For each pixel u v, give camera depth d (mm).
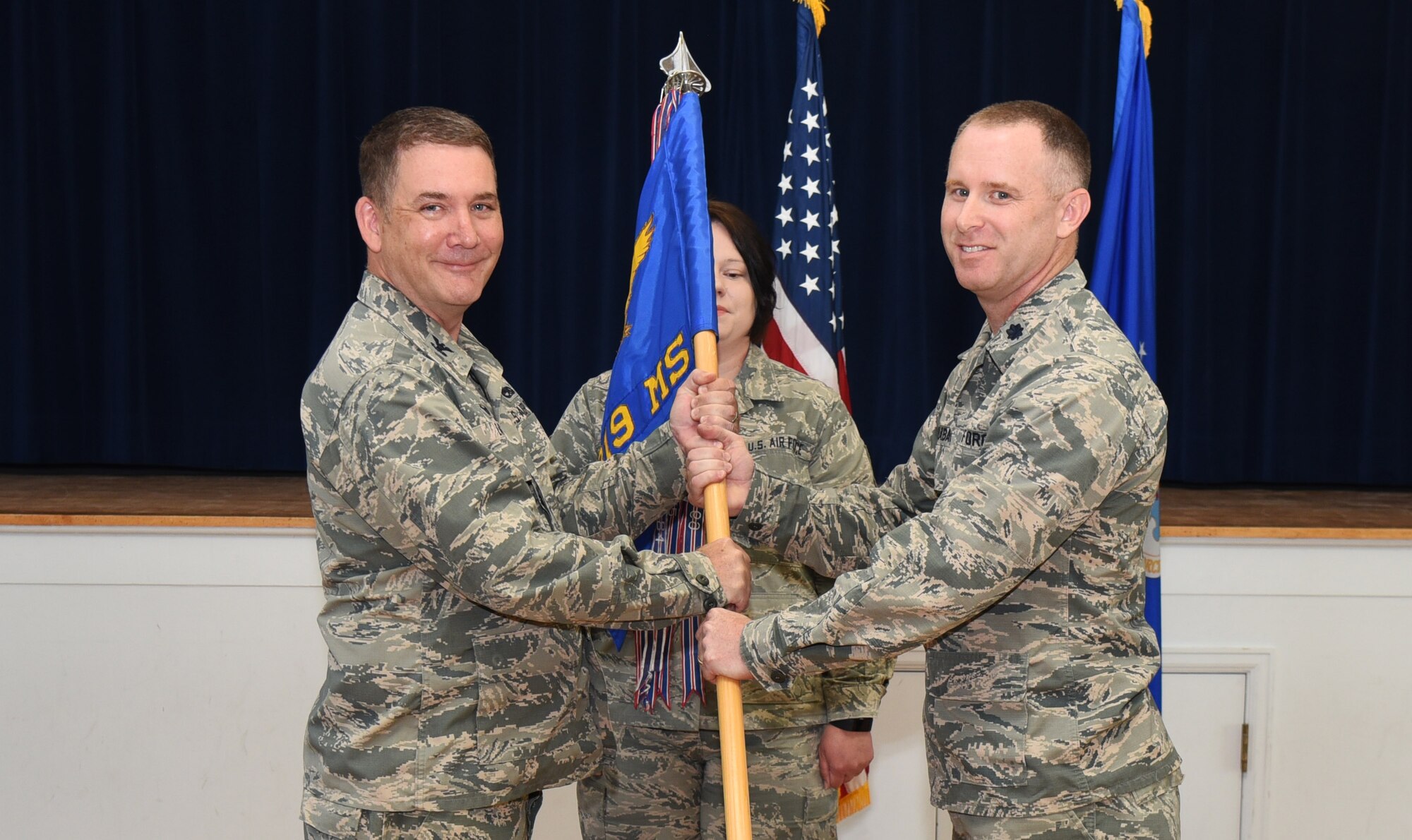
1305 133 3051
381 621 1431
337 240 3139
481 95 3150
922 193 3141
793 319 2490
